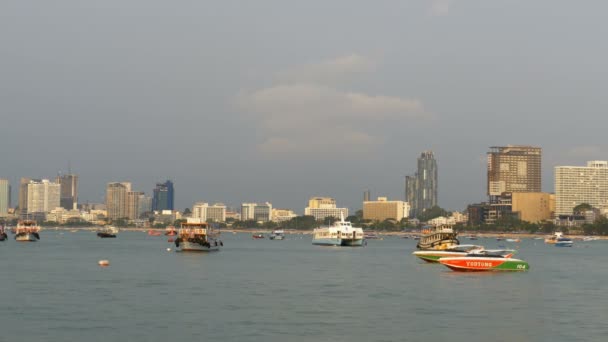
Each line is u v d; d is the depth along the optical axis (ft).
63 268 610.24
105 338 281.54
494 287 451.53
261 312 343.26
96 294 413.39
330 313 341.00
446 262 568.41
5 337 283.18
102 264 643.86
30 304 369.50
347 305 367.86
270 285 466.70
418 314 338.75
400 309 354.13
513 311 349.20
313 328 302.04
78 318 325.01
